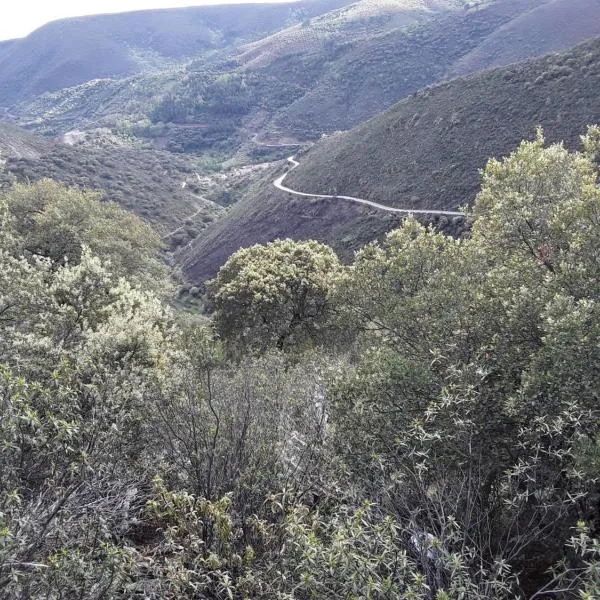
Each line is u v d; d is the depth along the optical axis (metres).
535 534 3.95
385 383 5.73
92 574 3.44
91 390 5.51
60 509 3.78
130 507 4.61
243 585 3.70
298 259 24.27
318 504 4.64
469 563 3.83
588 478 3.82
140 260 27.08
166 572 4.20
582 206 7.32
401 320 7.80
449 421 4.81
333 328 20.88
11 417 3.69
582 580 3.31
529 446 4.62
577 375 4.61
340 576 3.27
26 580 3.23
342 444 5.25
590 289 5.73
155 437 5.67
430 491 4.21
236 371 8.70
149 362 8.91
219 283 26.33
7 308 9.67
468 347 6.19
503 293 6.50
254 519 4.22
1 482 3.78
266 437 5.48
